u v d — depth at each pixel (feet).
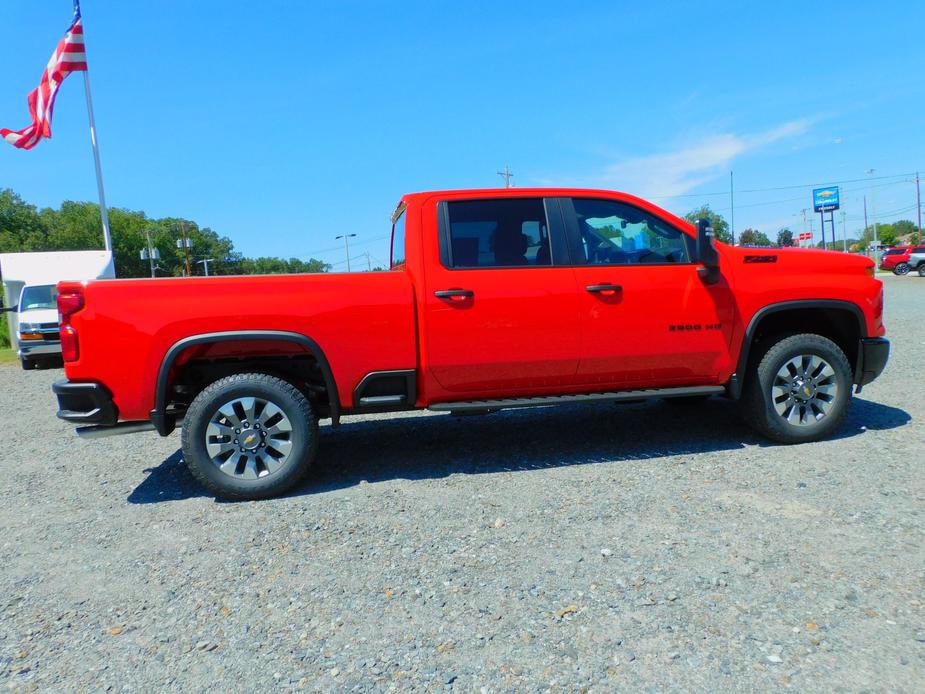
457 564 10.10
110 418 13.26
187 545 11.47
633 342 14.85
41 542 11.98
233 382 13.42
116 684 7.47
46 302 47.50
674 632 7.91
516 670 7.35
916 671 6.93
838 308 15.84
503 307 14.21
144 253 274.16
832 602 8.37
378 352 14.02
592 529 11.14
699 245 14.57
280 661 7.78
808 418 15.49
